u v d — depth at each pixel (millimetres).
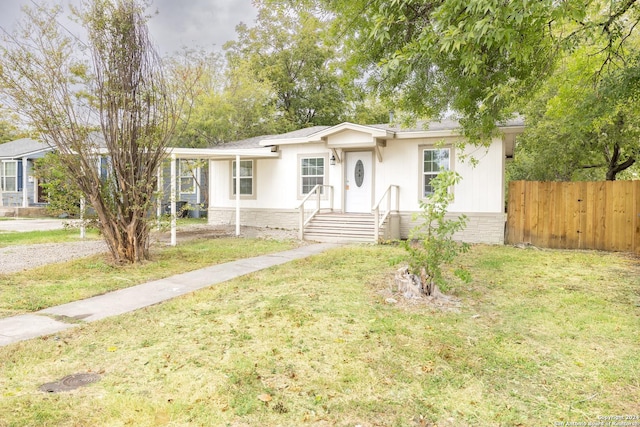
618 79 8102
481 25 4691
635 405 3475
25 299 6289
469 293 6684
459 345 4613
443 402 3498
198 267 8797
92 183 8766
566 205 11703
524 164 20672
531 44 5980
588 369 4086
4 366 4000
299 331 4934
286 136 16625
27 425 3000
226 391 3568
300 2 9539
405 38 7824
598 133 15664
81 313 5707
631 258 9875
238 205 14227
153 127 9078
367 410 3352
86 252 10688
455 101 8273
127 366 4031
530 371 4047
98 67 8492
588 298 6387
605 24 7309
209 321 5285
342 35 8945
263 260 9562
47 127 8180
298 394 3557
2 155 24047
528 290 6883
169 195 11188
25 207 23016
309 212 15367
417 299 6211
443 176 6246
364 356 4301
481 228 12516
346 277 7629
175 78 12789
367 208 14359
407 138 13406
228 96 23844
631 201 11016
